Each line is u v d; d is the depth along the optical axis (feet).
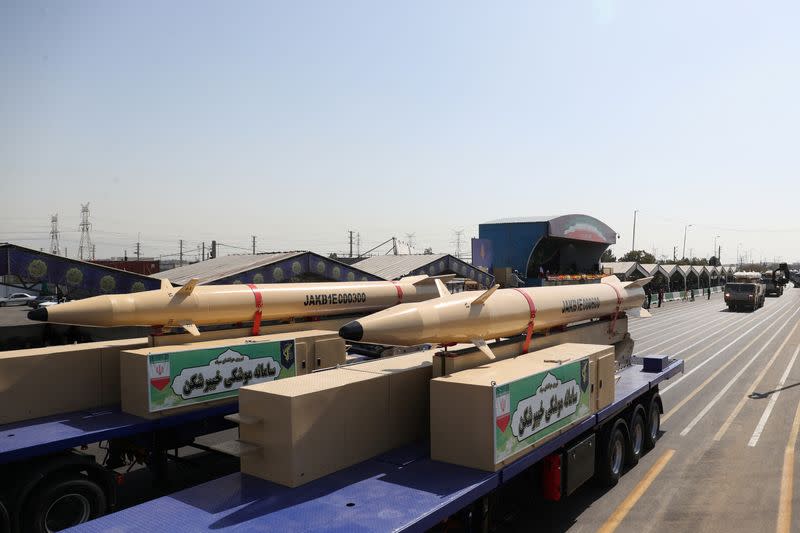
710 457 30.45
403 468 17.28
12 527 18.89
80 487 20.47
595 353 23.77
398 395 19.54
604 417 24.21
